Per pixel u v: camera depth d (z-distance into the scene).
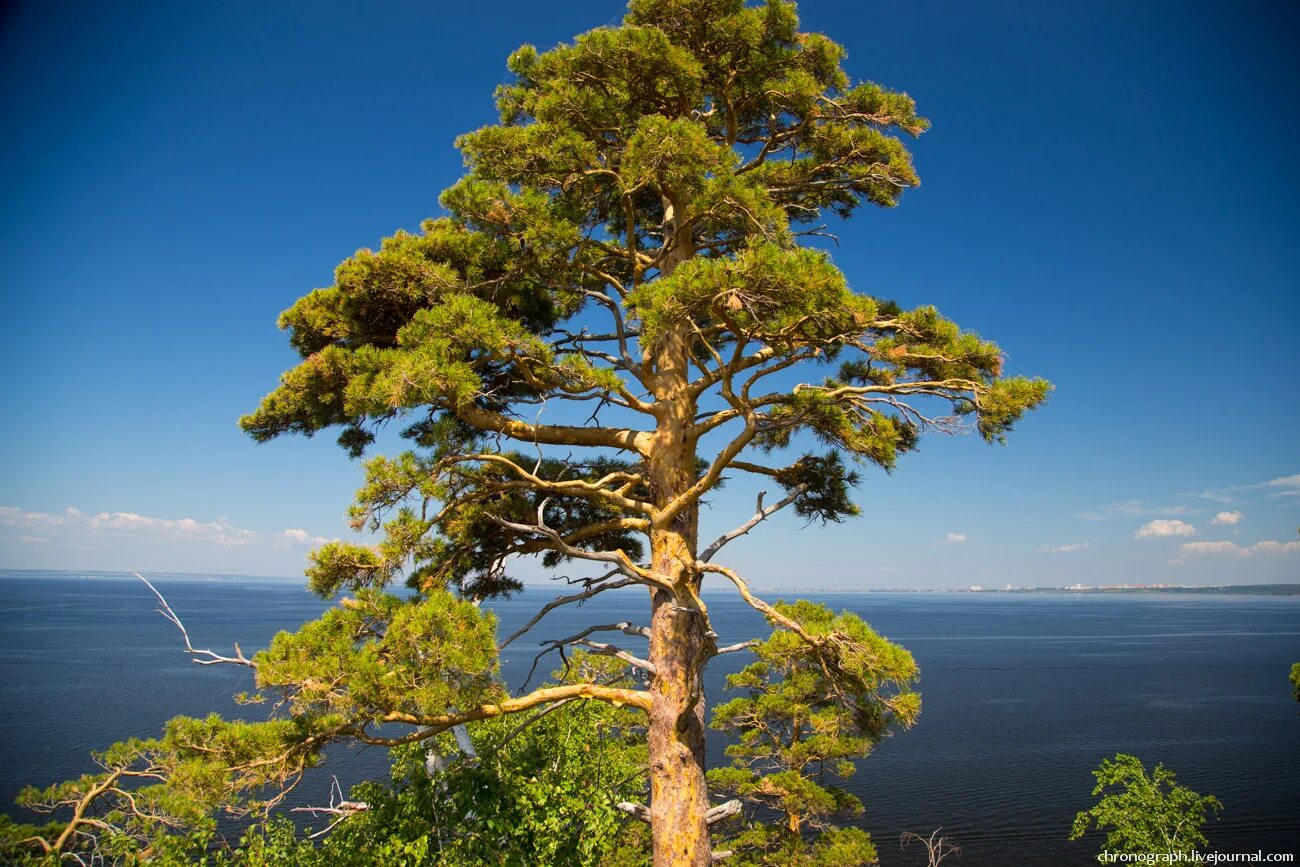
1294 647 126.69
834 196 11.90
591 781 12.27
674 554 9.27
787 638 8.81
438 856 10.17
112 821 8.93
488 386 10.44
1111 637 150.38
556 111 9.47
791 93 10.27
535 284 10.34
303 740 7.21
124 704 48.97
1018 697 68.00
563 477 10.81
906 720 8.23
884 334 9.69
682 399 10.21
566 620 130.25
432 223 10.85
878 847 29.19
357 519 8.35
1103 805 17.27
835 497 10.77
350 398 8.08
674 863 8.45
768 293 7.25
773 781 15.32
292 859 10.48
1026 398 8.23
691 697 8.66
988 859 27.95
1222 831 30.75
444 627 7.12
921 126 10.78
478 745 11.62
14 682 59.72
